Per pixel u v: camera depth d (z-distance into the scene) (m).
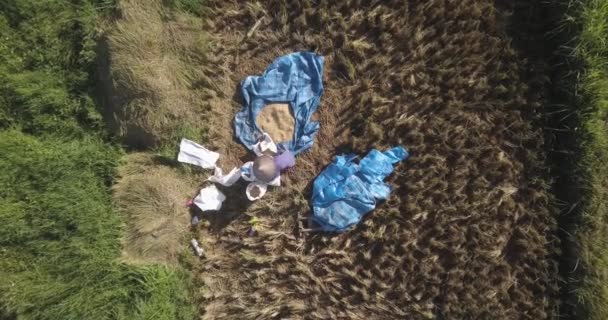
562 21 4.21
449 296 4.54
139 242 4.88
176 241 4.87
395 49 4.62
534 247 4.46
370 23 4.60
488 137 4.52
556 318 4.43
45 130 4.87
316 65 4.66
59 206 4.72
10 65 4.78
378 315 4.70
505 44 4.45
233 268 4.87
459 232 4.53
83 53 4.79
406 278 4.62
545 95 4.40
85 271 4.74
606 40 4.14
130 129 4.87
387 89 4.63
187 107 4.81
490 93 4.50
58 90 4.82
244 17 4.79
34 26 4.79
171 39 4.75
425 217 4.56
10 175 4.70
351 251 4.71
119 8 4.65
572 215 4.36
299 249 4.76
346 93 4.68
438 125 4.54
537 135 4.41
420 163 4.57
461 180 4.55
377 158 4.57
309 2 4.63
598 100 4.17
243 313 4.84
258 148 4.73
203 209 4.81
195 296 4.86
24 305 4.66
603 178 4.27
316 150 4.74
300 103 4.71
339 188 4.58
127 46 4.66
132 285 4.81
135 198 4.88
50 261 4.75
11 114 4.85
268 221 4.82
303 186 4.76
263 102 4.77
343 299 4.71
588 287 4.29
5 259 4.73
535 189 4.45
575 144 4.29
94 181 4.86
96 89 4.88
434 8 4.50
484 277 4.53
